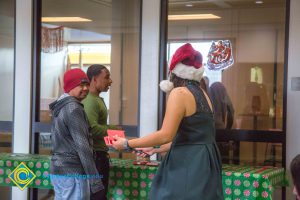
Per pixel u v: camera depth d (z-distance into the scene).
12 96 4.99
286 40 4.23
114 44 4.78
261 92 4.35
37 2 4.92
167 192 2.79
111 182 3.82
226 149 4.41
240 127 4.40
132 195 3.76
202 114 2.82
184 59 2.88
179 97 2.79
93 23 4.88
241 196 3.41
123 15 4.75
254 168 3.83
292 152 4.20
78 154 3.28
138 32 4.69
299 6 4.17
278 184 3.81
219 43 4.48
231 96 4.44
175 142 2.84
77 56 4.93
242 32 4.42
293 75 4.20
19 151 4.93
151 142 2.82
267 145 4.29
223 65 4.47
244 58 4.41
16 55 4.93
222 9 4.47
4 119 5.02
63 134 3.32
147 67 4.59
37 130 4.89
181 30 4.55
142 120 4.60
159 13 4.55
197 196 2.72
